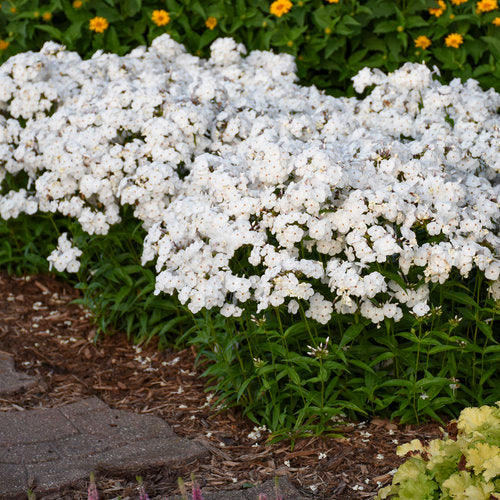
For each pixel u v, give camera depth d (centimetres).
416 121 549
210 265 505
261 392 510
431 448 434
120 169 539
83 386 533
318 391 510
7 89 565
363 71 571
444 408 511
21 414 518
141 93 546
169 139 538
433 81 566
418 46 612
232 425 515
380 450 503
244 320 522
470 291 510
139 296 544
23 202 556
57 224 575
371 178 510
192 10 620
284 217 502
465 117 550
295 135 535
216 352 518
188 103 539
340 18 610
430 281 511
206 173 522
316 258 516
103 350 548
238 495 489
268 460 502
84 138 542
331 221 504
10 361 541
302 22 610
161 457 501
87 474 496
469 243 501
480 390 510
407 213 503
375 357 512
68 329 557
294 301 502
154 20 615
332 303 507
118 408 524
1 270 583
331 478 496
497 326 519
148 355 545
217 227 507
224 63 595
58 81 575
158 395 529
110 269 547
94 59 582
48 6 620
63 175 540
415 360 510
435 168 515
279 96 563
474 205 515
